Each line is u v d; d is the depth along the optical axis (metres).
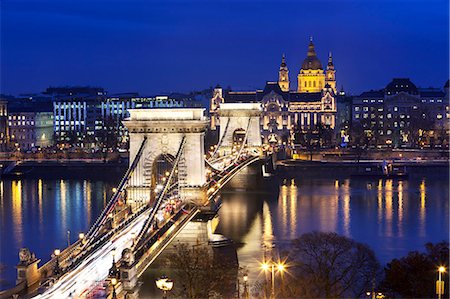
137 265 93.38
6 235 176.88
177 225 121.44
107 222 130.12
